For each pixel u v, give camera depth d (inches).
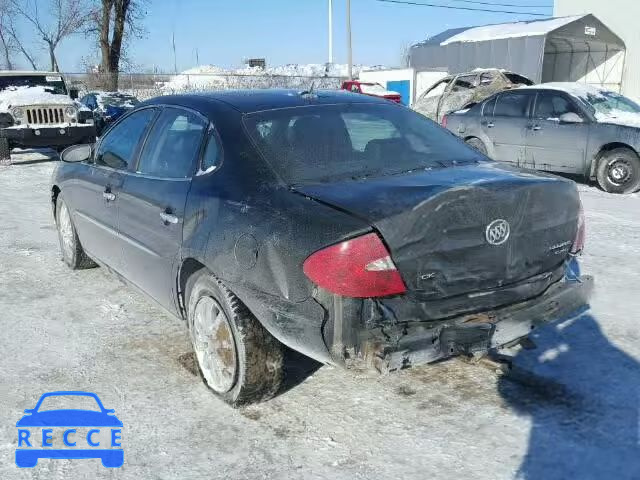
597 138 364.2
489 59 1027.9
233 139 130.2
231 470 108.1
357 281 100.2
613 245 243.1
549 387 132.3
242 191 120.6
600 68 1045.8
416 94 1099.3
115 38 1277.1
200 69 1777.8
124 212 159.3
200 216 126.3
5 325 173.0
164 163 147.8
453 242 105.8
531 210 114.7
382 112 154.2
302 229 105.7
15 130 509.4
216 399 131.3
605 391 130.1
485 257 109.8
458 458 109.2
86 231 193.8
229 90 162.6
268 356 120.6
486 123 420.8
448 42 1115.9
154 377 141.9
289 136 132.6
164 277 143.2
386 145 139.3
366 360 101.4
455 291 108.1
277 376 122.7
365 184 116.4
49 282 210.1
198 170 135.0
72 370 145.8
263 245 110.5
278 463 109.6
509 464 107.0
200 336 133.1
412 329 104.3
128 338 163.6
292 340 108.4
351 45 1273.4
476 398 129.0
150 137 158.1
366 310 101.7
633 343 152.7
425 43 1189.1
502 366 137.6
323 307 103.3
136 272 159.9
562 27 924.0
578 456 108.5
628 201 338.0
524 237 114.9
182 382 139.3
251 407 127.9
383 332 102.7
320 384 136.6
